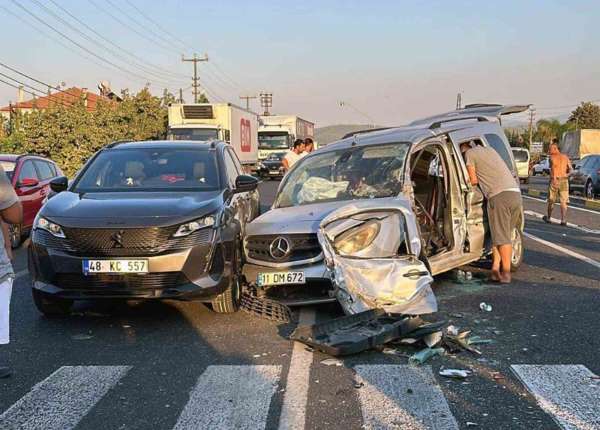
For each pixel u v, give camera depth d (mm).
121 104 42000
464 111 10531
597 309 6883
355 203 6887
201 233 6312
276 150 40875
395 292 6160
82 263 6109
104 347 5746
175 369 5133
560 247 11445
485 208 8500
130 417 4203
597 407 4281
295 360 5309
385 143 8008
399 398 4453
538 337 5875
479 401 4395
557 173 15367
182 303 7355
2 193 4512
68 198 6953
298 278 6652
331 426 4012
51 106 34875
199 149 8305
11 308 7227
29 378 4965
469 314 6695
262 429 3982
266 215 7617
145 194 7082
